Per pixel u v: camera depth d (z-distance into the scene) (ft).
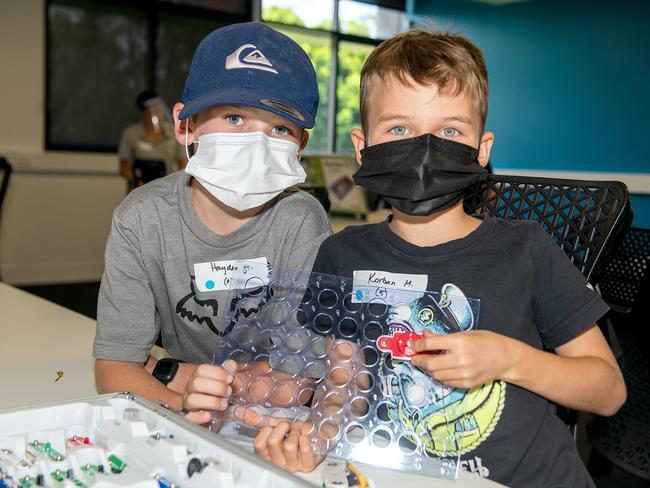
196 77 3.69
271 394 2.90
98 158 20.44
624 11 20.38
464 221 3.54
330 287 2.95
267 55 3.57
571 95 22.09
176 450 2.04
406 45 3.53
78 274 20.68
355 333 2.86
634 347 5.83
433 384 2.66
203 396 2.69
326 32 25.64
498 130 24.67
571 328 3.14
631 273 5.31
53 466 2.10
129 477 1.96
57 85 19.70
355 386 2.66
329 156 11.53
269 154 3.67
